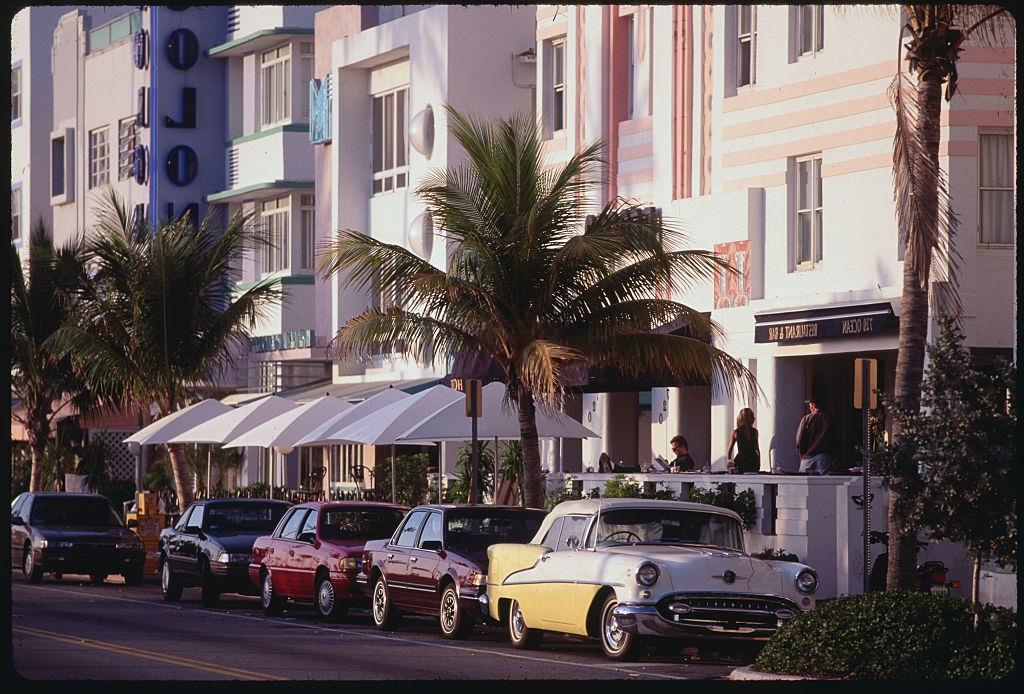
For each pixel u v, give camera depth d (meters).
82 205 64.88
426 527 24.72
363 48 47.34
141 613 28.17
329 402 36.28
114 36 62.56
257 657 20.52
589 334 27.08
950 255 25.56
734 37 34.06
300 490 47.12
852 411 32.00
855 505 25.52
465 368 33.28
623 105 37.38
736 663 20.42
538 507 27.70
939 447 18.25
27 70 69.62
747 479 26.98
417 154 45.16
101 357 41.41
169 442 39.34
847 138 30.78
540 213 26.59
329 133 48.94
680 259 27.06
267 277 53.50
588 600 20.41
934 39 21.75
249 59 56.03
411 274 27.17
